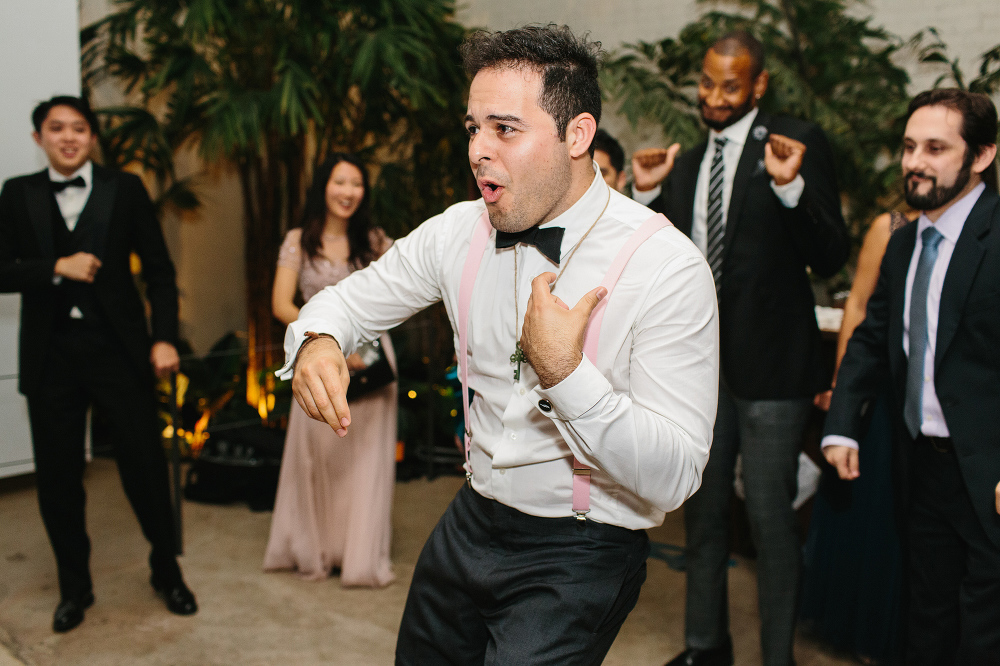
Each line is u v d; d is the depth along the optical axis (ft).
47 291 7.27
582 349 3.17
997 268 5.12
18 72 10.01
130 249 7.82
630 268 3.47
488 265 3.81
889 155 13.48
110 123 13.19
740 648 7.70
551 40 3.29
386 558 9.10
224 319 16.81
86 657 7.37
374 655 7.53
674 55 14.11
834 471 6.80
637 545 3.77
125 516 11.11
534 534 3.70
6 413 9.73
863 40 14.03
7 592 8.77
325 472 9.01
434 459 13.33
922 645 5.91
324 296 4.28
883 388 6.96
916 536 5.82
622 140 15.90
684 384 3.37
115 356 7.57
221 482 11.66
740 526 9.93
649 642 7.83
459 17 17.24
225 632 7.89
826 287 13.21
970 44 13.23
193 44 13.08
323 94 13.03
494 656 3.53
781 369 6.61
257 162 13.73
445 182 14.96
